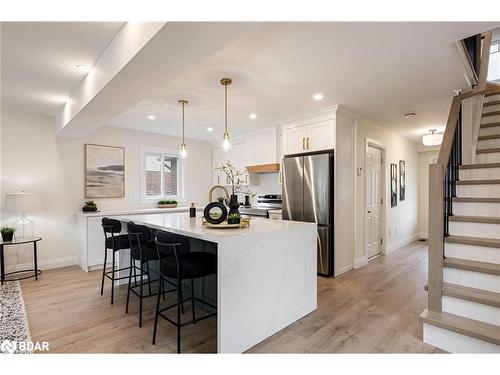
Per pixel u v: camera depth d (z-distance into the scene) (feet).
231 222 8.00
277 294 7.77
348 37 6.77
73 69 8.55
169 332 7.73
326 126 13.12
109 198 16.01
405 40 6.94
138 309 9.24
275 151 16.08
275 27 6.29
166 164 19.04
